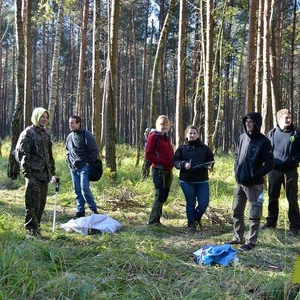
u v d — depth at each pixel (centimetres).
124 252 501
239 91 3453
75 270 442
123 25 3003
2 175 1120
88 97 4159
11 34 3722
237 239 584
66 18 3284
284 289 385
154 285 400
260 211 556
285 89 3622
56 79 1211
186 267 480
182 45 1274
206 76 1173
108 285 402
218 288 406
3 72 5000
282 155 652
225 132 3312
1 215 660
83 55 1861
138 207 837
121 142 3062
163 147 676
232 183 1121
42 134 577
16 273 397
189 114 3741
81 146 728
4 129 4559
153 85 1258
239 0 1775
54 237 577
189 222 679
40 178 569
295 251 558
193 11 1980
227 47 1532
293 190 647
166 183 696
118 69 3388
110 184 997
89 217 633
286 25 2330
